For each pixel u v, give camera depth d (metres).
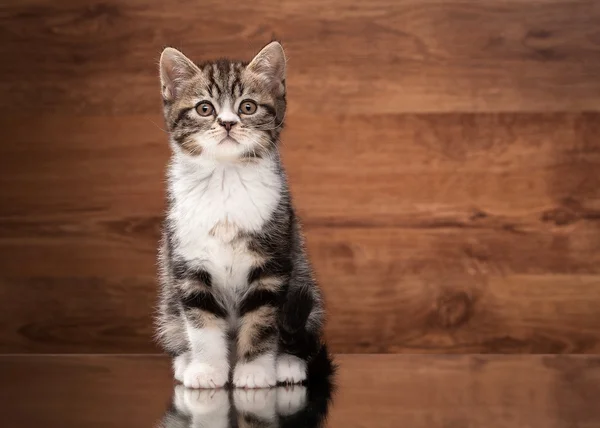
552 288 1.36
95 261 1.37
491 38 1.36
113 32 1.37
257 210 1.09
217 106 1.11
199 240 1.09
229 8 1.36
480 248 1.36
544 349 1.36
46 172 1.37
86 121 1.37
